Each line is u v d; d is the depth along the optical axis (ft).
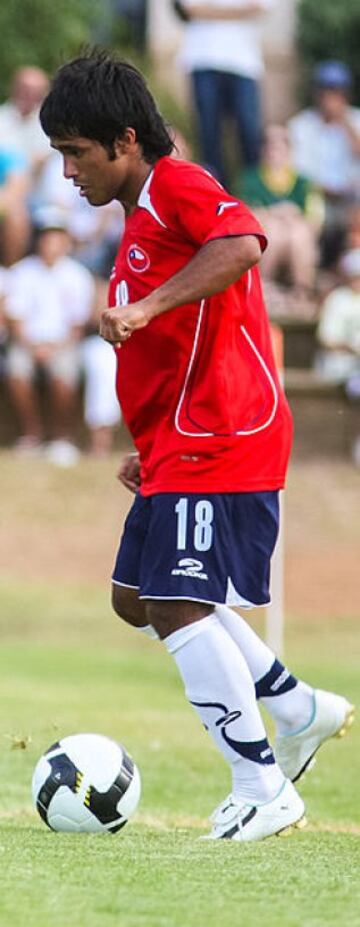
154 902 47.06
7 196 197.36
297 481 193.26
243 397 60.80
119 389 62.23
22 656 139.13
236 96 198.90
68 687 121.19
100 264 200.34
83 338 195.83
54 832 61.98
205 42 197.06
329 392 199.11
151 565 61.05
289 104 264.31
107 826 62.13
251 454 60.85
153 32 259.80
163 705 114.01
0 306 192.13
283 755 68.80
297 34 264.93
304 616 159.22
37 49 233.35
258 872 52.21
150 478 61.67
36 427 195.83
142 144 60.18
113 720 105.50
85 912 45.60
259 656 66.59
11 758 89.76
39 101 197.26
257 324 61.62
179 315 59.62
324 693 68.13
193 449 60.29
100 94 59.21
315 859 55.93
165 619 61.46
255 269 62.08
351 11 263.29
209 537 60.39
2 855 54.29
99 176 60.08
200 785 84.84
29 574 170.40
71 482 189.88
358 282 199.52
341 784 86.94
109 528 182.50
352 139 211.00
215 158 201.05
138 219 60.39
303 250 205.05
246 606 61.72
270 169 204.54
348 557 176.96
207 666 61.21
